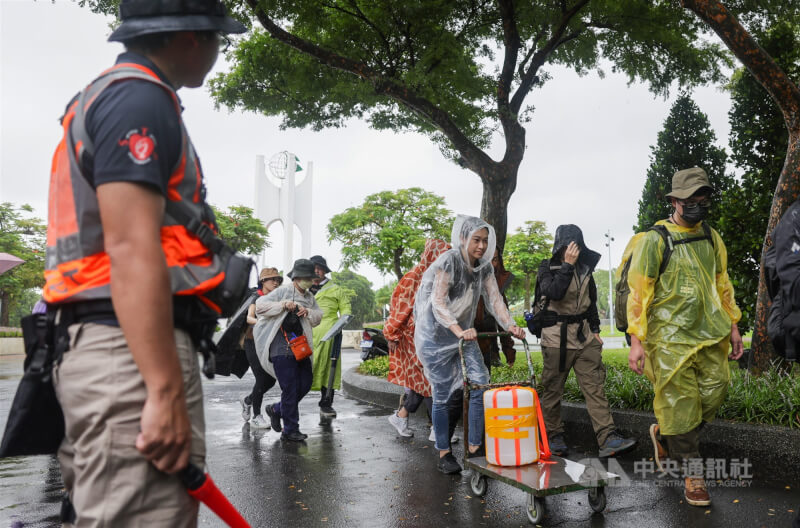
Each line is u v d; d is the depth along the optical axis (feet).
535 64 37.45
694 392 12.30
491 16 37.47
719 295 13.15
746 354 30.58
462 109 40.47
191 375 4.55
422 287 15.56
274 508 12.91
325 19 35.06
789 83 22.33
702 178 12.63
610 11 35.94
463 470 15.81
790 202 22.77
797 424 16.16
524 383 13.29
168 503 4.27
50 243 4.51
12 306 142.51
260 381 22.77
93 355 4.20
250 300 23.06
